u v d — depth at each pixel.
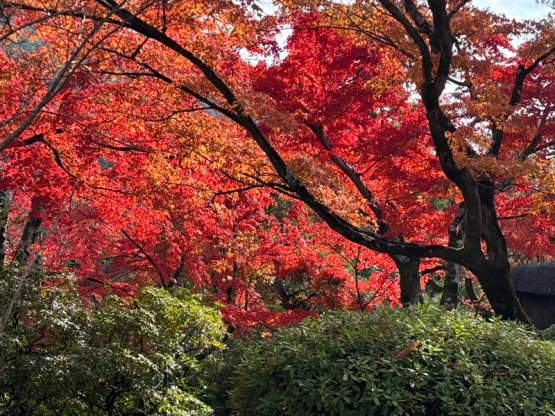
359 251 13.09
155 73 8.23
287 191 9.16
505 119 8.38
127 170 9.80
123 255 13.44
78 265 16.48
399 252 8.48
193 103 9.33
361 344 5.60
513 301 8.55
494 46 10.23
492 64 8.85
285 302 17.08
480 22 8.71
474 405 5.04
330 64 9.89
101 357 5.69
